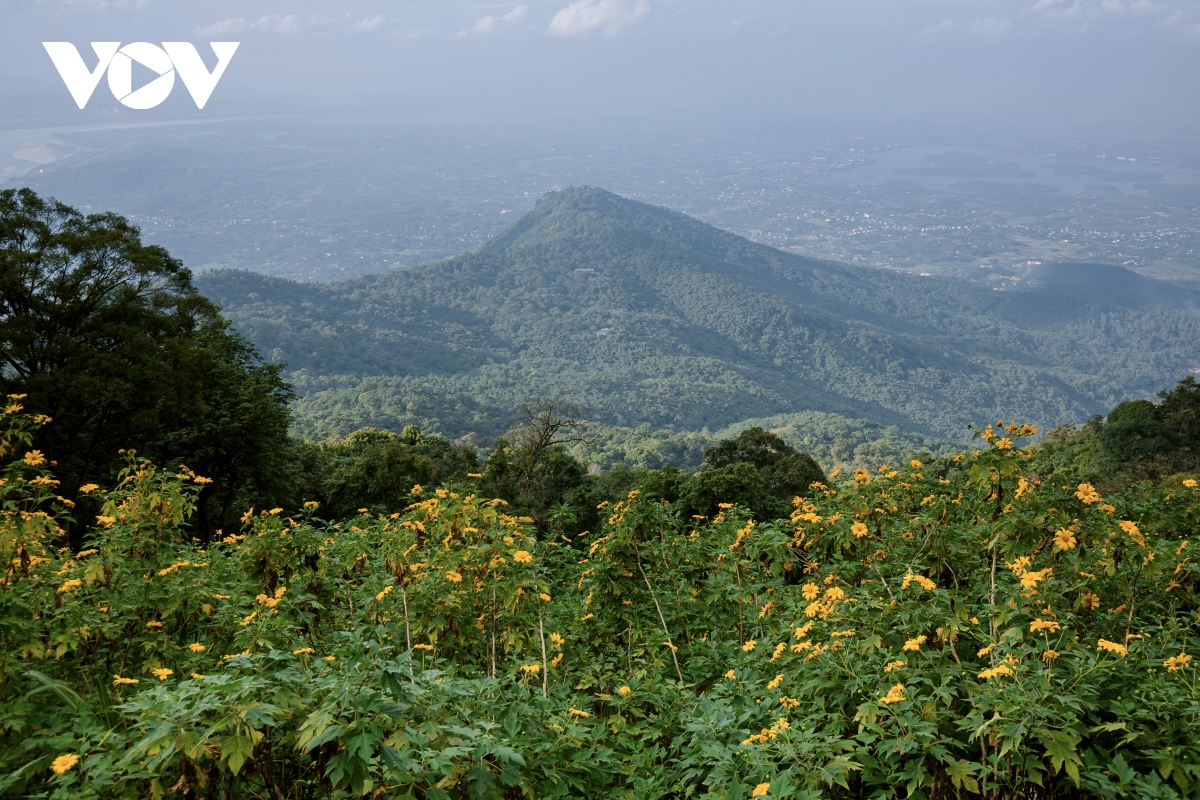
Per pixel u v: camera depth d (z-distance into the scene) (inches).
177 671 178.2
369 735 103.7
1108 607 190.2
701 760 141.6
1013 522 176.6
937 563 203.6
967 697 144.9
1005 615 159.8
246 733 104.1
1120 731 134.3
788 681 159.0
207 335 868.0
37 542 188.7
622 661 221.3
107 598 183.2
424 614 197.9
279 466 791.1
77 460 703.1
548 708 154.8
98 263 755.4
